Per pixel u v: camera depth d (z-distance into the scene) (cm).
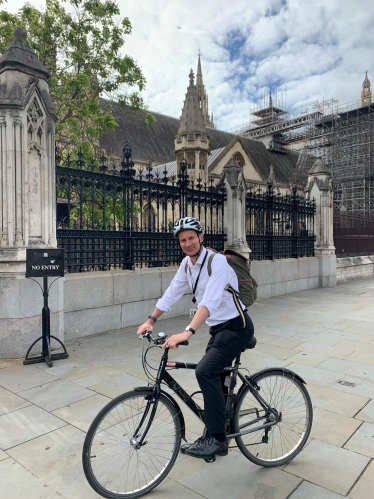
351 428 333
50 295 529
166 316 777
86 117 1183
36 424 334
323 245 1296
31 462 280
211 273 249
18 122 494
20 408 364
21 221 504
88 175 633
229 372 264
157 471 252
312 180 1316
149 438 250
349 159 3819
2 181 498
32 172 517
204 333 671
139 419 246
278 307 917
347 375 461
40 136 523
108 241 677
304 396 289
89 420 341
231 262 302
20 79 505
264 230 1084
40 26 1097
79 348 562
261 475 267
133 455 248
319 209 1296
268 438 282
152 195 755
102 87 1215
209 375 245
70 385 420
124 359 512
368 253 1717
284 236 1144
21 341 504
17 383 425
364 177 3584
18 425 332
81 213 630
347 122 3959
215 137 3981
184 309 817
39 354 517
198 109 2412
